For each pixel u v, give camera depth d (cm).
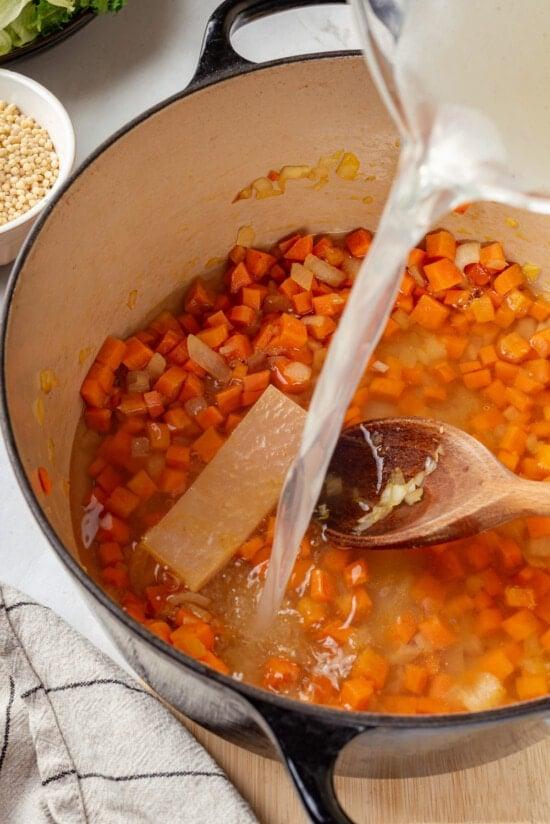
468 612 76
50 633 77
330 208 85
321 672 75
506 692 75
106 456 80
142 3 94
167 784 74
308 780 61
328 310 83
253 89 77
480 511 74
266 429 79
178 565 76
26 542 81
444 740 66
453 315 84
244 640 75
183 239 83
